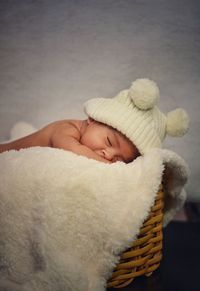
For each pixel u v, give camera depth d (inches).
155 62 33.1
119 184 17.6
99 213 17.1
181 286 20.2
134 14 33.1
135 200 17.6
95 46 33.7
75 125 24.4
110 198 17.2
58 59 34.2
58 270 16.0
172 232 28.4
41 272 16.4
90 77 33.9
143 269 19.6
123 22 33.2
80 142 23.6
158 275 21.4
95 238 17.2
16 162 18.3
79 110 34.1
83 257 17.3
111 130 22.6
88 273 17.1
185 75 32.7
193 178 31.9
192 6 32.4
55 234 16.8
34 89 34.7
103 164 18.2
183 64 32.7
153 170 18.1
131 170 18.3
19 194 17.5
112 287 19.0
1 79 35.0
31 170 17.7
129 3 33.0
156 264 20.8
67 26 33.9
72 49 34.0
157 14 32.8
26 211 17.4
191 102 32.7
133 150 22.6
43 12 34.1
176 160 19.9
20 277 17.1
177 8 32.5
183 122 23.0
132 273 18.9
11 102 35.0
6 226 17.5
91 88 34.0
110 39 33.5
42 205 17.0
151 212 18.9
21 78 34.8
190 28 32.4
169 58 32.9
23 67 34.7
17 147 25.0
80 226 17.1
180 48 32.7
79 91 34.1
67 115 34.3
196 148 32.4
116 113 22.2
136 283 20.2
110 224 17.1
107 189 17.3
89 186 17.1
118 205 17.3
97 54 33.7
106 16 33.4
